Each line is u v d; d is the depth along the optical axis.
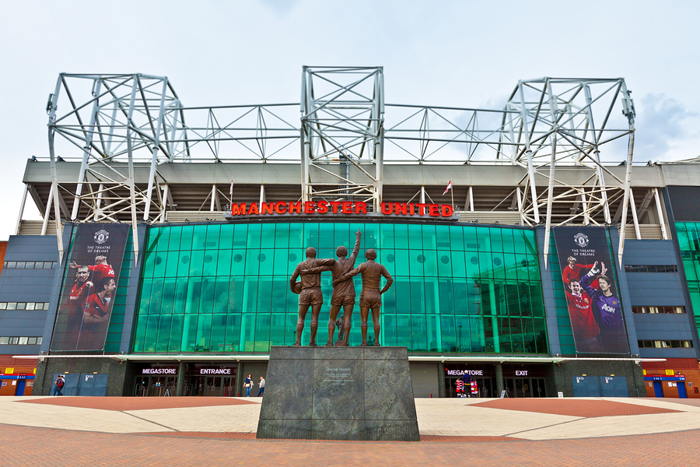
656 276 62.53
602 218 76.38
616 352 53.28
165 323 54.03
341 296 17.34
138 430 16.55
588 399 35.31
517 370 55.81
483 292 55.50
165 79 63.00
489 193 72.69
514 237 58.28
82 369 52.47
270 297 54.22
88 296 54.34
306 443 13.48
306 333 52.94
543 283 56.59
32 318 59.12
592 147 60.81
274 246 56.09
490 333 54.09
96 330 53.00
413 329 53.25
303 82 59.03
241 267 55.44
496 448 13.00
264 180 70.00
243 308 53.97
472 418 22.05
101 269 55.38
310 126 57.50
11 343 58.22
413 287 54.75
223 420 20.08
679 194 68.31
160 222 62.50
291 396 14.93
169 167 70.19
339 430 14.57
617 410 25.67
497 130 69.31
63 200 72.19
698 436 15.81
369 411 14.78
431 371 54.03
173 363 54.66
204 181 69.94
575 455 11.94
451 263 56.09
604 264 56.69
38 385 51.94
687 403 34.03
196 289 55.00
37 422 17.75
